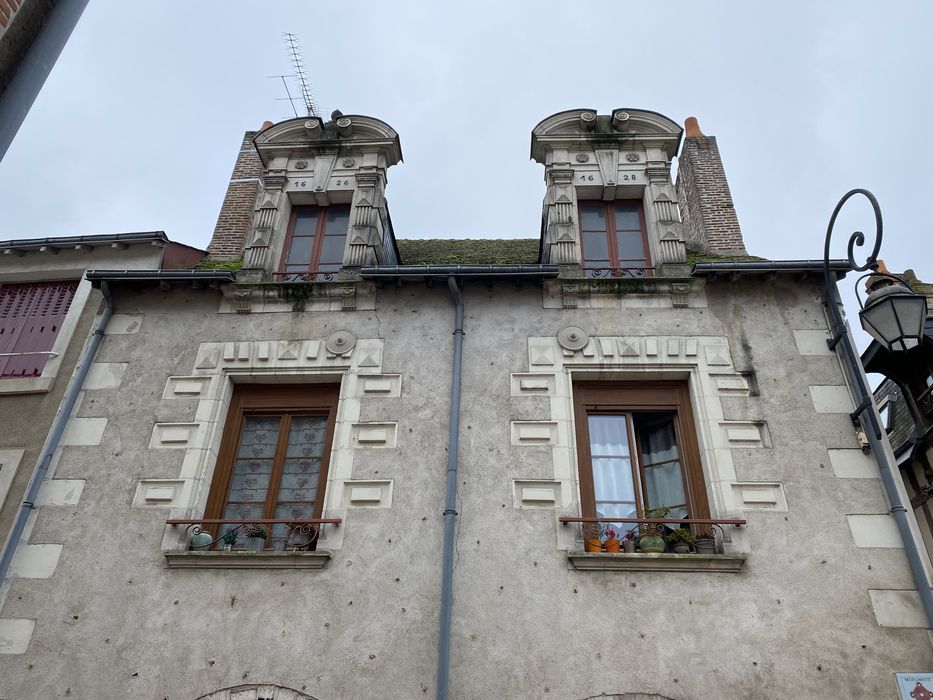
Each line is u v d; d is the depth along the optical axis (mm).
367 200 9758
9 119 3488
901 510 7000
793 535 7020
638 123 10078
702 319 8523
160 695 6402
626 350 8266
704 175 11422
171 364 8508
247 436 8297
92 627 6766
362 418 7922
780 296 8672
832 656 6387
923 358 9695
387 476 7527
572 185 9727
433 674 6398
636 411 8203
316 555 6980
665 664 6398
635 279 8719
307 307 8906
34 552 7211
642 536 7195
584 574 6906
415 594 6820
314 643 6605
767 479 7359
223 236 10898
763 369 8094
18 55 3648
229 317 8891
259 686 6418
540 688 6324
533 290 8867
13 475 7906
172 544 7211
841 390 7898
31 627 6785
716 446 7598
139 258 9836
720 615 6629
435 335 8555
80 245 9828
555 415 7883
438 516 7254
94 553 7191
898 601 6621
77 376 8383
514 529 7164
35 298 9750
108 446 7895
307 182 10102
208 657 6574
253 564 7027
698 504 7512
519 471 7516
